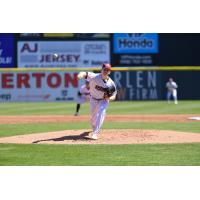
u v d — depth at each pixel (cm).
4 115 4647
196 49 7375
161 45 7419
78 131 2898
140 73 7350
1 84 7331
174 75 7350
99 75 2550
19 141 2570
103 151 2258
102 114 2606
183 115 4544
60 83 7356
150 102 6906
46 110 5444
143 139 2606
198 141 2553
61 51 7400
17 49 7356
